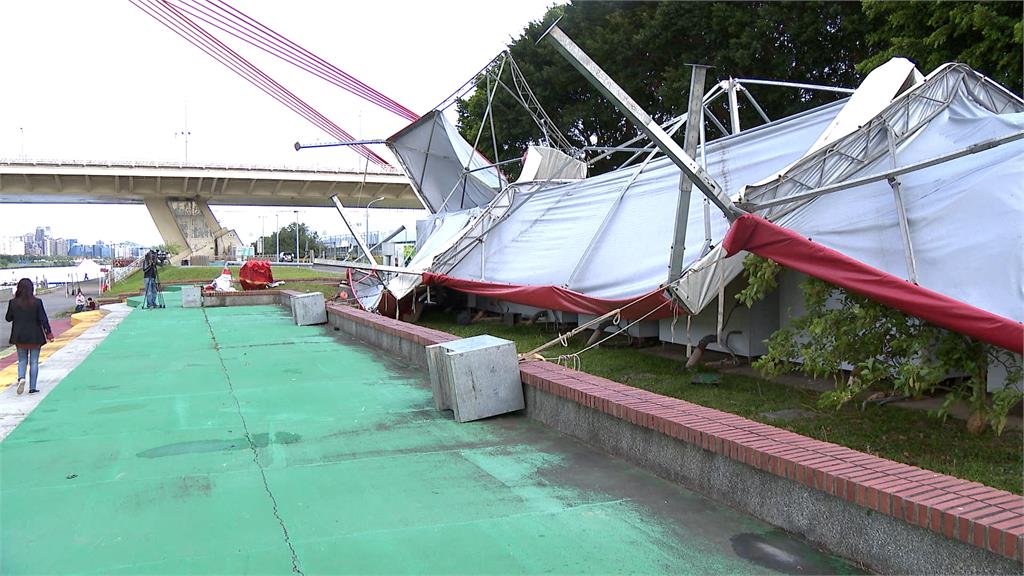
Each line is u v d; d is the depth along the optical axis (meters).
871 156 8.75
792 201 7.86
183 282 43.03
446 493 5.28
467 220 19.81
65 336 16.83
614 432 6.25
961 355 6.43
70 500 5.22
